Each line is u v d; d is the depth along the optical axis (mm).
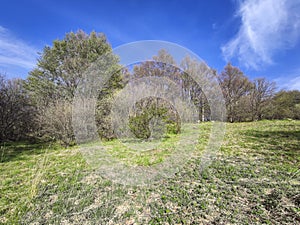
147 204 1938
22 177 2898
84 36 11297
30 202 2014
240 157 3656
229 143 5195
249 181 2383
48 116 5891
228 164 3197
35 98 8227
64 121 5742
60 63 11078
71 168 3314
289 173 2611
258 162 3256
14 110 6801
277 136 6242
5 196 2189
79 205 1926
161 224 1579
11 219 1709
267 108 14625
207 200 1945
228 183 2371
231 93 14875
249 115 14789
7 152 4973
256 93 15203
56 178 2760
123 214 1763
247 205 1805
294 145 4621
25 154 4711
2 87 6590
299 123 10547
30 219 1702
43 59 11062
